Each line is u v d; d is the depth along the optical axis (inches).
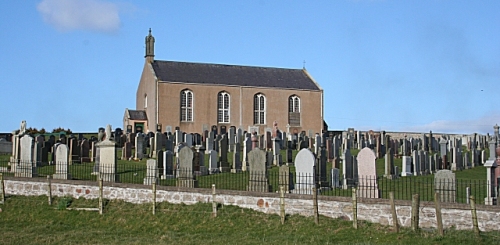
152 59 2967.5
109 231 876.6
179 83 2844.5
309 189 973.2
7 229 900.0
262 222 858.8
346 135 2175.2
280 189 892.6
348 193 1003.3
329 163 1496.1
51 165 1417.3
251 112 2967.5
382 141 2033.7
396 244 727.1
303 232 807.7
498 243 714.2
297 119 3048.7
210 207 919.7
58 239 813.2
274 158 1478.8
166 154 1216.8
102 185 994.1
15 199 1064.2
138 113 2915.8
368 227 800.3
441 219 756.6
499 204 848.3
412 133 2827.3
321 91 3105.3
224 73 3024.1
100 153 1156.5
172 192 960.9
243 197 907.4
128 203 989.8
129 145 1628.9
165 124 2805.1
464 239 727.1
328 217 842.8
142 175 1238.3
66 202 1018.1
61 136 2018.9
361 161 943.7
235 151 1390.3
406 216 795.4
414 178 1270.9
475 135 2247.8
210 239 792.3
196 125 2864.2
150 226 895.1
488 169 920.3
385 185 1123.3
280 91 3021.7
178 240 793.6
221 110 2930.6
